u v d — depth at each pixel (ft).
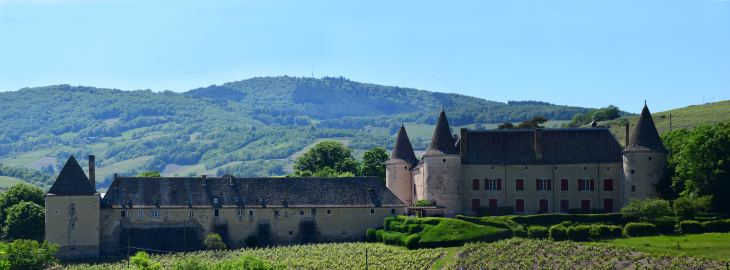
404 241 312.71
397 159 396.16
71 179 338.95
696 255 250.78
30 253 299.38
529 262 262.88
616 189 353.31
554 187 358.43
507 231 307.58
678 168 321.11
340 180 371.97
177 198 352.69
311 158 521.24
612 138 363.97
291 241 354.74
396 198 365.20
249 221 353.31
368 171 467.11
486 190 361.51
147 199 350.23
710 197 297.12
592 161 356.18
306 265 290.15
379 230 345.92
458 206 353.51
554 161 359.05
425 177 358.23
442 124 363.15
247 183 366.43
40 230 359.05
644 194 335.67
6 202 385.09
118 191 352.28
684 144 337.72
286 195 362.12
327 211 358.02
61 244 331.36
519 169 361.10
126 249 339.57
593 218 321.11
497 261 269.03
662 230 286.87
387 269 274.36
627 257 257.34
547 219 323.98
